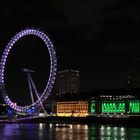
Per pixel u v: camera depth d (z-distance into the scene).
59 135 143.00
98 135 142.75
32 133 154.75
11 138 130.38
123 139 126.62
